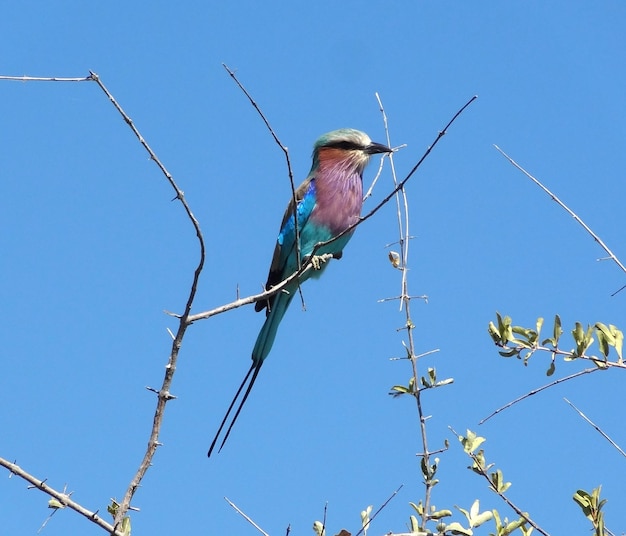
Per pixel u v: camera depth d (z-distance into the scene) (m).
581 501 9.23
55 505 8.17
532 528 9.52
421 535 9.28
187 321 9.04
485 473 9.75
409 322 10.73
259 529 8.77
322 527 9.18
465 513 9.55
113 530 8.18
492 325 10.06
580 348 9.74
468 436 9.96
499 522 9.46
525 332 9.95
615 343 9.66
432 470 9.95
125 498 8.34
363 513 9.47
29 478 8.19
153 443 8.59
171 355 8.94
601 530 9.09
